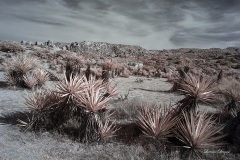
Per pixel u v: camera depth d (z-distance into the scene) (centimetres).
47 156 340
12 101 673
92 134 410
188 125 379
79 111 483
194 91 425
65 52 3133
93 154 359
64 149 371
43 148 368
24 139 396
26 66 923
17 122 481
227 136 439
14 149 354
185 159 363
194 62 4016
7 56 2256
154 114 436
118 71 1884
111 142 418
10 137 399
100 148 388
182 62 3753
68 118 470
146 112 464
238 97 616
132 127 490
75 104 459
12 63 939
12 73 914
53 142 395
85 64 2192
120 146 398
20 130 437
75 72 709
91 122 415
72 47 6156
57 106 470
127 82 1480
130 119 559
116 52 6988
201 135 369
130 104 664
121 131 476
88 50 6256
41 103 454
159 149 380
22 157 329
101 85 516
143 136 431
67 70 715
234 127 440
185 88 438
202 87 428
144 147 396
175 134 416
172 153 370
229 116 604
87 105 416
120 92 1009
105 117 473
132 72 2206
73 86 457
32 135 418
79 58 1098
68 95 455
